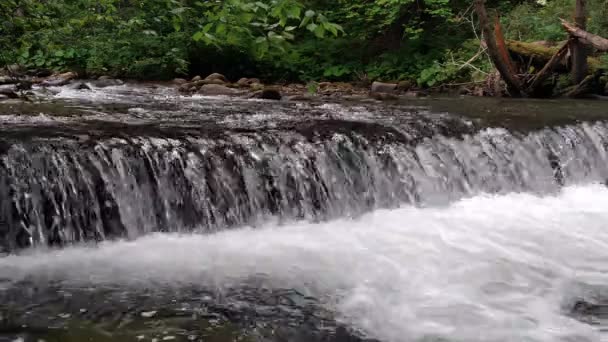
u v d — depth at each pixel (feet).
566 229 17.78
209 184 16.94
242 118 22.82
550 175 22.41
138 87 39.27
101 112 23.30
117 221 15.87
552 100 34.53
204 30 12.10
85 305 11.41
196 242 15.67
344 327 11.13
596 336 11.16
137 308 11.37
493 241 16.47
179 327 10.66
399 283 13.35
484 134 22.35
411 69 46.50
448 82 43.01
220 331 10.62
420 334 11.03
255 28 12.01
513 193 21.31
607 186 22.82
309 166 18.28
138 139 17.42
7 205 14.73
